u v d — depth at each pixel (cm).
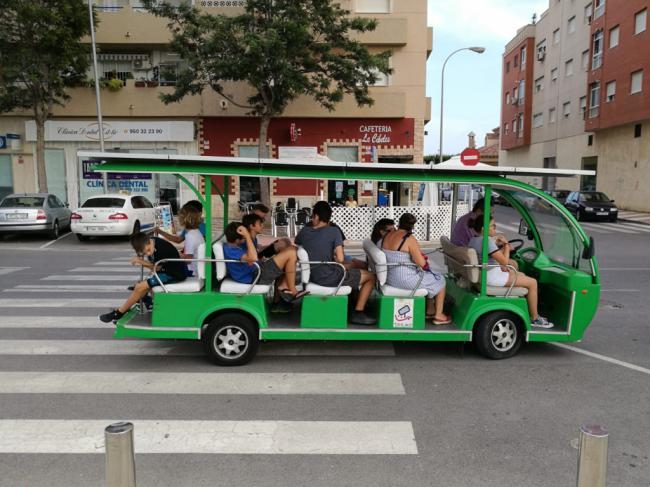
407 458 357
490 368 532
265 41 1556
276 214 1568
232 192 2025
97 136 2188
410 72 2205
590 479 236
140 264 537
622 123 2934
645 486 325
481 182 532
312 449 369
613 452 366
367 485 326
